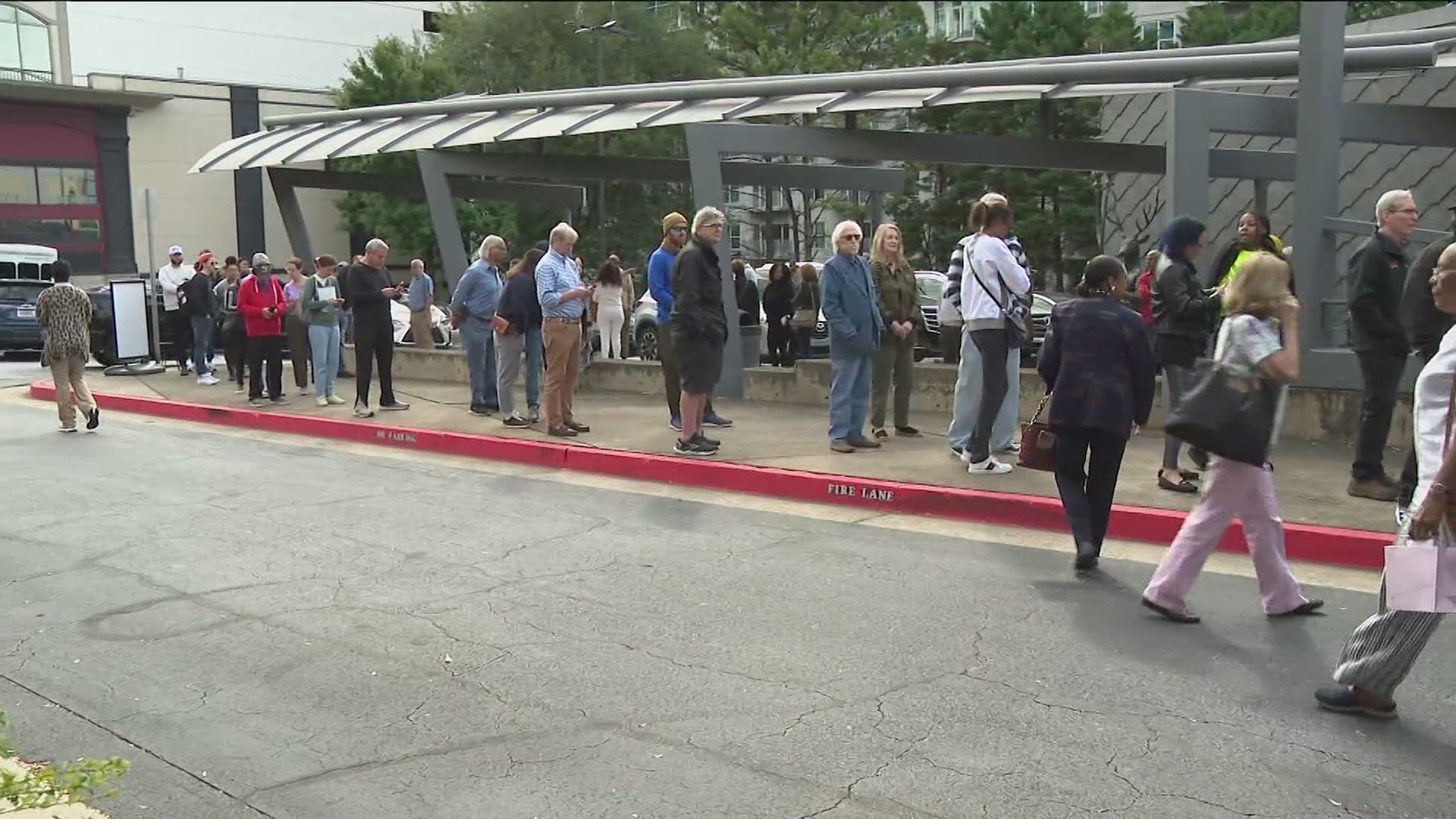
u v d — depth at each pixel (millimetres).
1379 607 4355
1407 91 14734
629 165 16125
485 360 12203
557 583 6391
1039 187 23438
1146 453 9258
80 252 39812
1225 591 6074
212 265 15844
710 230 9430
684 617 5750
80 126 39438
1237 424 5293
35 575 6637
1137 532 7266
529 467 10125
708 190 12758
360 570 6703
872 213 18578
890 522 7824
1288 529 6754
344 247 45688
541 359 11641
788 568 6656
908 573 6516
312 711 4613
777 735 4320
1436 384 4020
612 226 29969
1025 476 8484
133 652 5328
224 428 12750
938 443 9953
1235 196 16688
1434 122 10039
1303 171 9250
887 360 10008
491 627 5625
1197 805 3730
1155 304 7648
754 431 10750
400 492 9016
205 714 4598
